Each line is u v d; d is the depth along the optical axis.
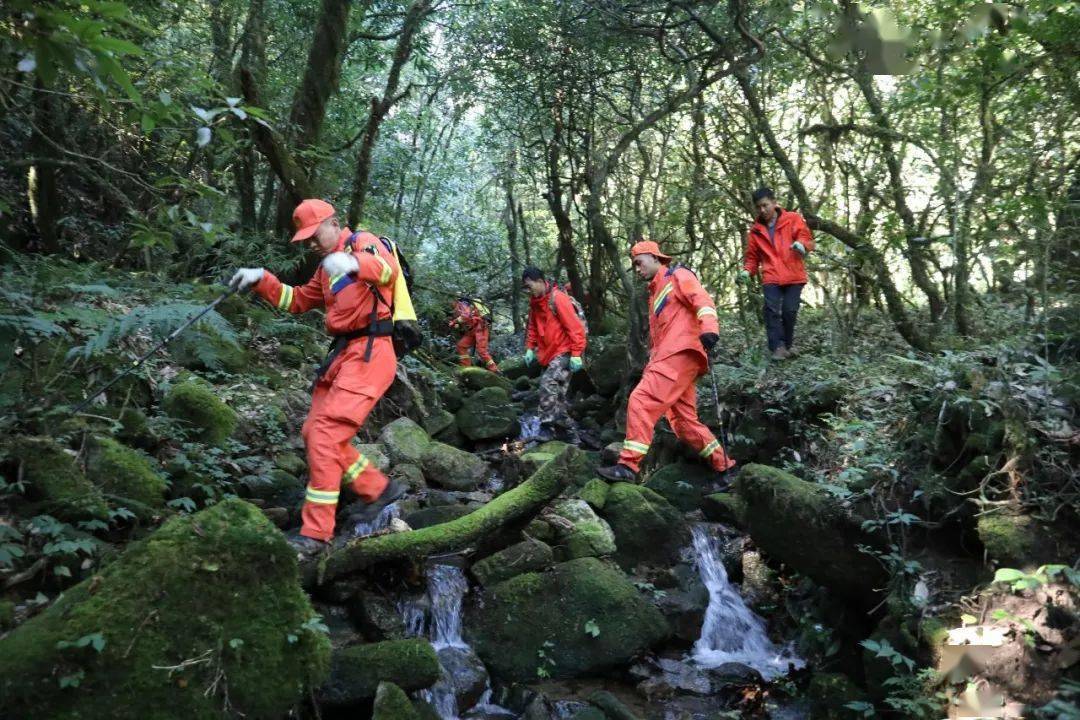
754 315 9.59
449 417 7.14
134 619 2.59
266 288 3.92
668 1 7.88
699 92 8.30
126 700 2.49
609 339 9.88
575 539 4.95
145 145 7.79
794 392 6.06
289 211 7.20
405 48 7.67
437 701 3.83
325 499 3.76
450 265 13.56
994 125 5.75
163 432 4.41
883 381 5.73
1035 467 3.49
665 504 5.48
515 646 4.27
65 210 8.38
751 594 5.15
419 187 13.67
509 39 10.03
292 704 2.84
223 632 2.70
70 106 7.07
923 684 3.27
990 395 3.73
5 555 2.91
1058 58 4.89
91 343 3.73
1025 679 3.03
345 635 3.79
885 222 7.18
